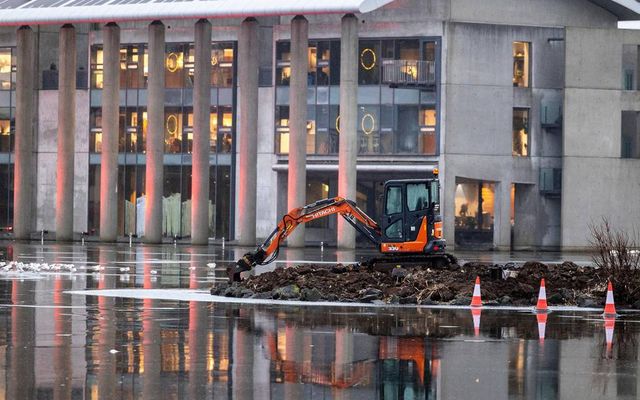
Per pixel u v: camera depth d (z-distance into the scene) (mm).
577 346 40625
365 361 36250
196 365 35031
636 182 150375
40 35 168125
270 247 70312
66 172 151125
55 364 34938
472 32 147500
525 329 46094
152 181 147375
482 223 155625
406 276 64375
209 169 153250
